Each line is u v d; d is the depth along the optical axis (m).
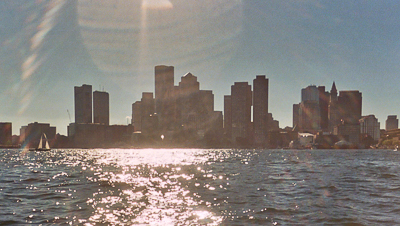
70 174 88.62
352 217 34.31
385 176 78.94
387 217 34.22
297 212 37.06
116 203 43.16
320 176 79.56
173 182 68.06
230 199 46.03
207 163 152.75
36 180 72.00
